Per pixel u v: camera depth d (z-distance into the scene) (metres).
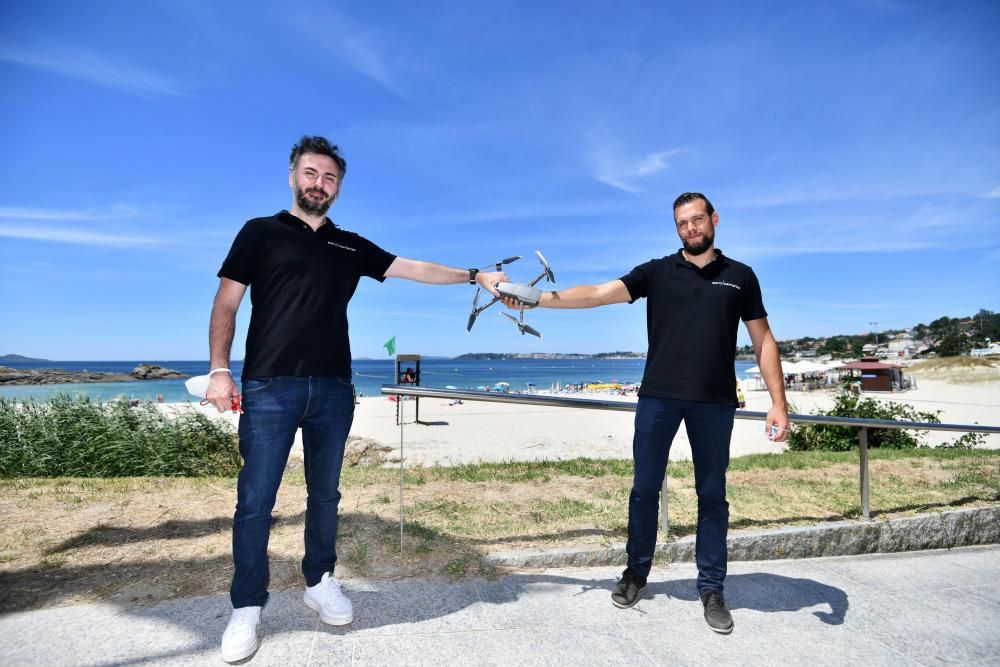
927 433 12.09
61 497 3.91
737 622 2.46
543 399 2.85
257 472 2.08
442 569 2.81
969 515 3.82
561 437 12.63
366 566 2.81
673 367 2.49
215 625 2.21
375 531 3.22
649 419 2.53
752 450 10.92
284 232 2.20
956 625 2.50
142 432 6.66
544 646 2.16
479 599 2.54
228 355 2.10
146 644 2.06
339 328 2.28
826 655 2.19
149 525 3.29
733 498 4.14
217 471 6.48
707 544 2.50
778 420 2.52
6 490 4.13
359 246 2.41
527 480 4.67
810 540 3.38
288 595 2.49
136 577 2.60
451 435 12.77
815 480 4.80
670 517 3.70
